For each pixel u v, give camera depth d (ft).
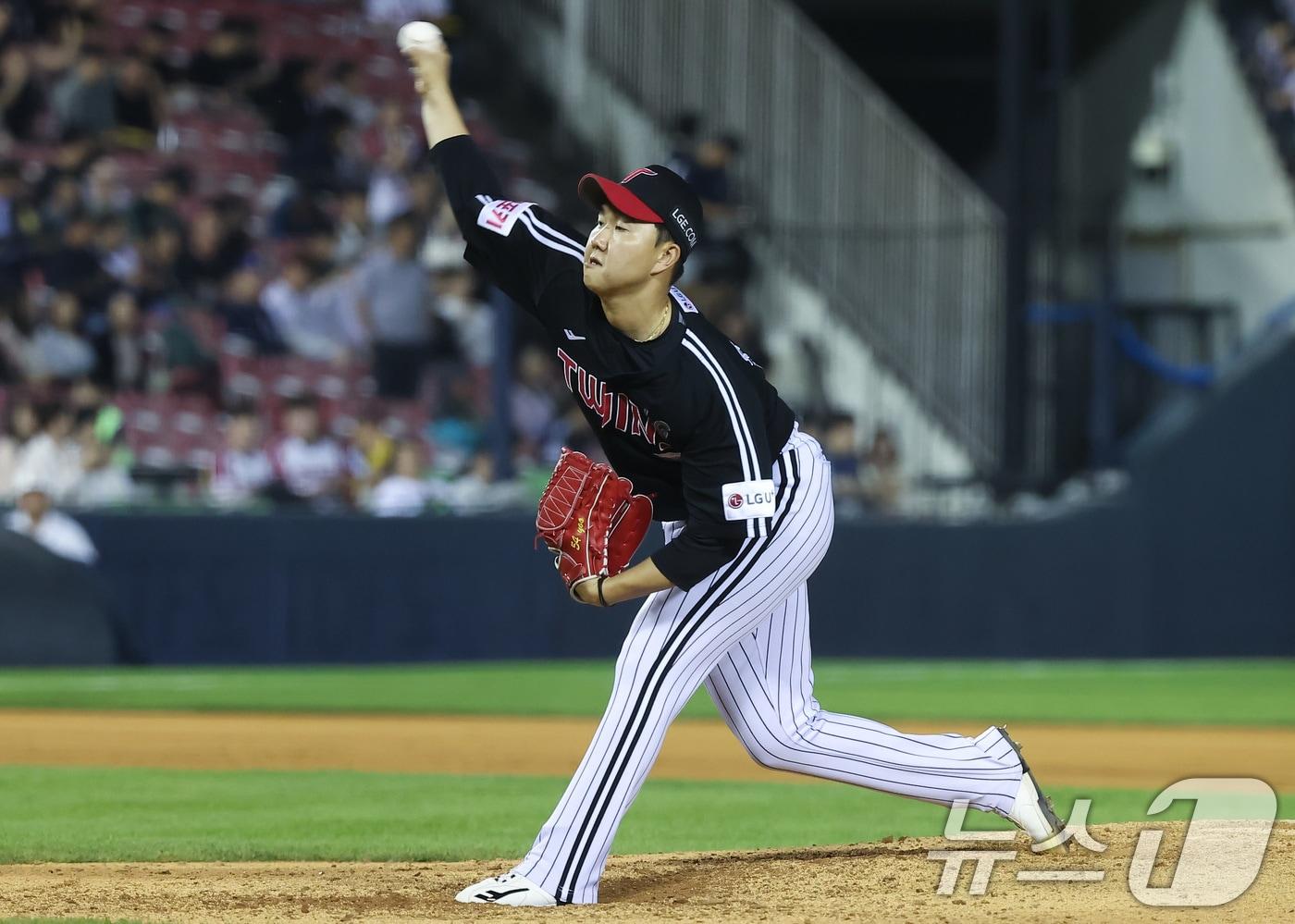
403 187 211.20
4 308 172.45
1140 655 193.36
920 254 197.77
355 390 190.08
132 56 211.82
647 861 56.29
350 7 236.02
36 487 161.07
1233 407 196.85
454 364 195.42
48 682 151.94
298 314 191.11
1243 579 197.26
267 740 112.98
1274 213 227.20
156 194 189.37
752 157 207.92
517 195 221.46
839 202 203.00
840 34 274.98
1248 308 227.40
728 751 111.45
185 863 58.54
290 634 168.86
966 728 122.42
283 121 217.15
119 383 178.40
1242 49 231.91
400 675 163.94
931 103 282.36
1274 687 160.15
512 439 185.88
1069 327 216.74
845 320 202.18
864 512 191.21
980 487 196.03
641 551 169.27
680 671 47.85
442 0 242.99
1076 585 192.44
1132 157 242.99
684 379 45.32
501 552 176.96
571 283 46.60
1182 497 195.21
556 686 153.69
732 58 209.87
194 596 165.99
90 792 83.41
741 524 46.21
